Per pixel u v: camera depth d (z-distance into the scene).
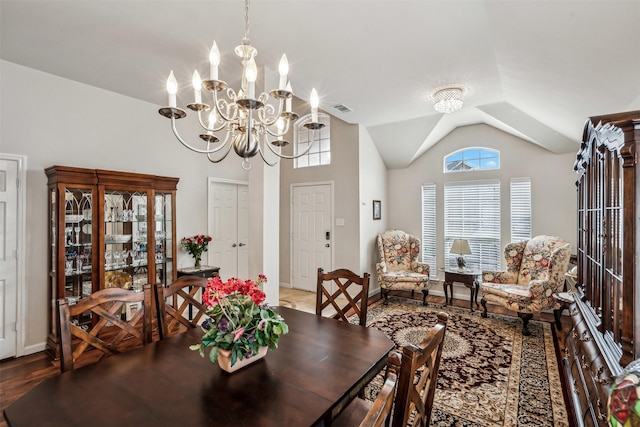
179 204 4.16
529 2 1.72
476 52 2.59
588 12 1.60
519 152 4.70
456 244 4.68
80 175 3.04
